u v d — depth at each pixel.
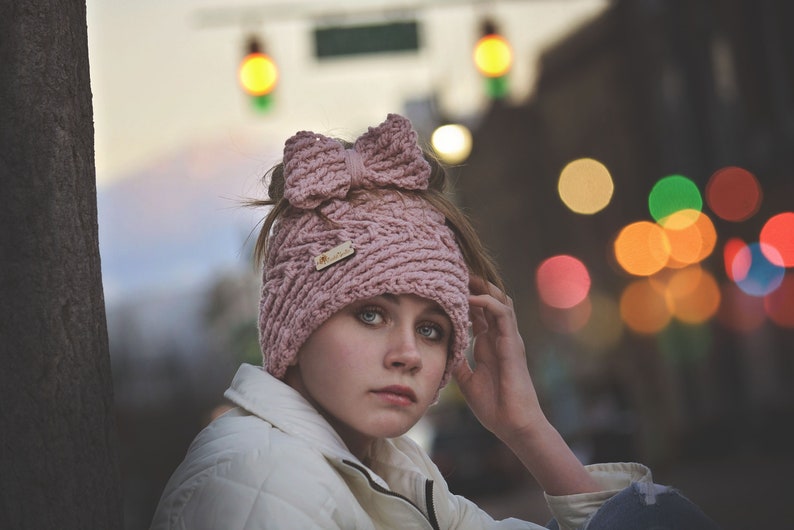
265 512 2.26
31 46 2.49
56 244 2.46
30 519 2.39
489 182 43.31
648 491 2.68
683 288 27.62
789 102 24.62
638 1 31.62
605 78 34.75
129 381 56.09
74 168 2.51
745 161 26.30
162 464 28.92
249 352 45.88
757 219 25.66
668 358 28.89
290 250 2.56
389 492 2.49
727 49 26.77
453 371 2.94
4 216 2.44
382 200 2.58
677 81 29.64
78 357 2.47
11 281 2.43
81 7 2.60
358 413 2.49
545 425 3.04
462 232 2.76
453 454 21.88
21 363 2.42
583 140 37.03
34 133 2.47
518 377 3.05
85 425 2.47
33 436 2.41
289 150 2.60
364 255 2.48
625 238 27.27
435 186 2.95
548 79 38.38
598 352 34.16
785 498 14.00
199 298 58.72
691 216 25.98
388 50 14.04
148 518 20.33
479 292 3.06
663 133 31.23
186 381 54.97
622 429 21.50
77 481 2.44
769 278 23.83
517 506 18.78
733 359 26.72
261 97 14.38
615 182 34.72
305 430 2.44
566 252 38.84
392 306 2.50
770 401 24.61
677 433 25.81
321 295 2.47
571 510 2.95
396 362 2.49
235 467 2.33
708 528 2.65
